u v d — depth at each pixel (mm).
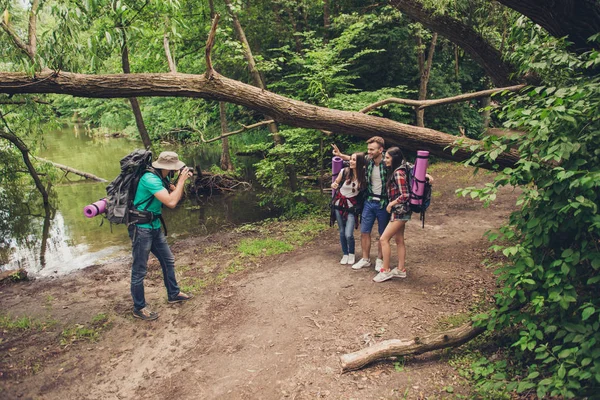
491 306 4309
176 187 4500
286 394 3346
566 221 3039
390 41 12805
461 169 11992
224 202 11906
